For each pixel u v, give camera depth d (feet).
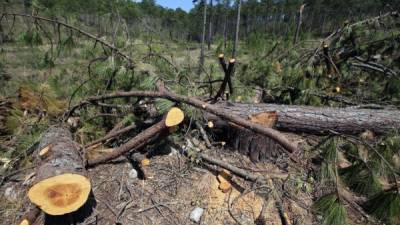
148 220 7.41
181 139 10.21
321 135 11.48
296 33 20.35
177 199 8.13
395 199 6.51
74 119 10.96
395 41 15.17
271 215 7.81
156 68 11.49
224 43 19.13
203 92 13.38
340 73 15.69
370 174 7.63
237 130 9.90
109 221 7.25
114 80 11.30
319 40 15.99
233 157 9.97
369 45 15.64
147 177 8.75
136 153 8.97
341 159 9.53
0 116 10.88
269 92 14.49
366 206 7.23
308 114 11.19
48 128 9.76
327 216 6.49
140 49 12.20
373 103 13.98
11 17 10.86
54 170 6.81
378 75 15.65
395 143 9.08
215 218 7.65
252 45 18.40
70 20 11.75
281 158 9.93
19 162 9.24
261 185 8.59
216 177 8.97
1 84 13.09
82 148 8.87
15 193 8.11
